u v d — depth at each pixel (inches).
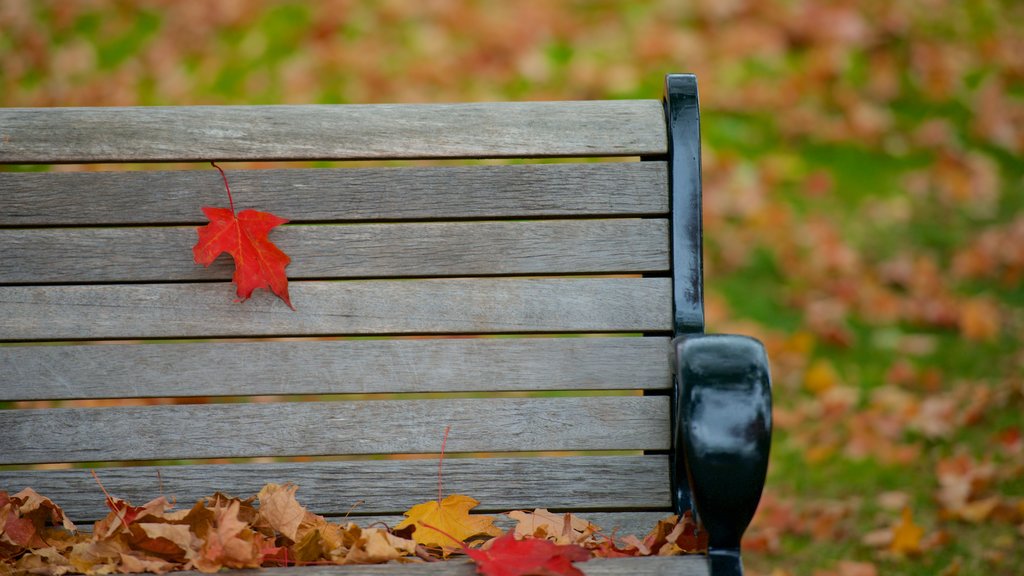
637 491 142.8
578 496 142.9
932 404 187.6
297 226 143.4
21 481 142.2
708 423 134.2
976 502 170.9
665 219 143.8
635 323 143.2
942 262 242.4
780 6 329.7
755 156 276.5
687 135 143.6
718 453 133.9
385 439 142.8
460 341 143.2
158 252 142.9
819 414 190.7
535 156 143.8
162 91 295.4
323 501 142.8
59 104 291.6
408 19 319.9
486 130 143.9
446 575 134.5
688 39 313.6
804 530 170.9
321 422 142.8
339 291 143.2
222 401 199.9
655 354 143.2
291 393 142.8
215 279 142.9
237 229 142.7
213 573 135.1
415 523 141.8
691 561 134.6
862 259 243.0
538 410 143.0
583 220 143.9
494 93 290.5
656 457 142.9
